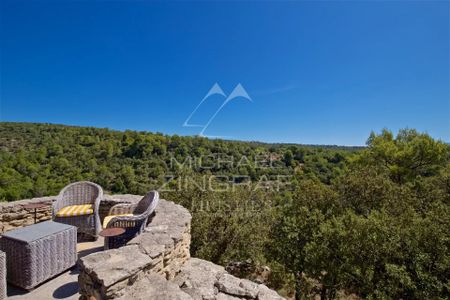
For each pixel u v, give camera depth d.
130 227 3.44
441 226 7.38
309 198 11.21
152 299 1.95
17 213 4.09
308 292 9.77
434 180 13.29
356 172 12.18
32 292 2.55
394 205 10.19
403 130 16.45
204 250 8.20
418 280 6.82
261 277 10.98
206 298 2.44
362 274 7.53
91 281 2.04
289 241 9.99
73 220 3.89
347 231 8.11
